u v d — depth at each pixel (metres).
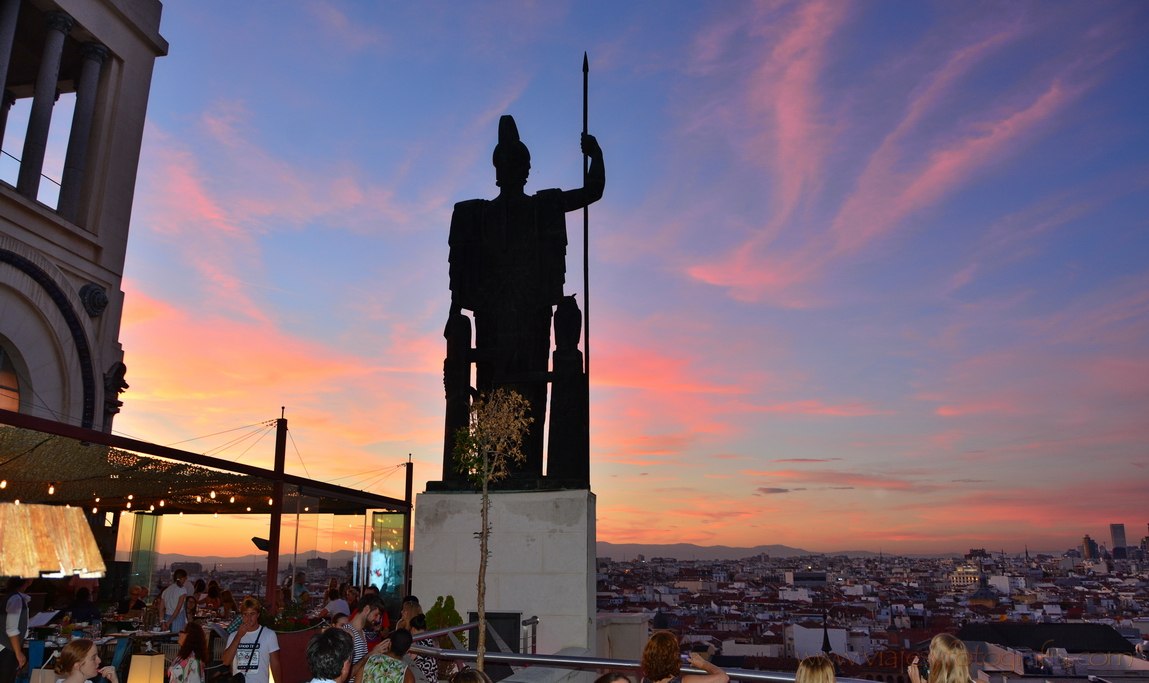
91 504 26.03
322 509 25.55
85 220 25.28
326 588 22.11
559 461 15.17
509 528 14.78
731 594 188.00
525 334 16.59
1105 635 106.88
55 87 24.45
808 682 5.32
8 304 21.70
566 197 17.06
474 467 11.72
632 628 19.36
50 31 24.55
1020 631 112.19
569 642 14.05
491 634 12.78
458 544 14.90
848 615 145.75
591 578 14.72
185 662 9.16
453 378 16.12
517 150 17.55
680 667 5.74
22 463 17.20
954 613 160.75
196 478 19.38
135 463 17.30
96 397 24.19
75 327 23.64
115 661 12.38
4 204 21.70
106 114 26.28
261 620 12.73
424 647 8.64
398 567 25.59
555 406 15.48
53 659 10.43
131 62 27.39
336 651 5.68
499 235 17.05
